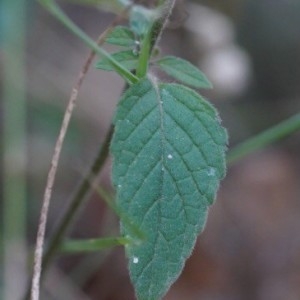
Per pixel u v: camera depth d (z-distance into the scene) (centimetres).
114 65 30
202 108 29
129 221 28
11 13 51
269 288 57
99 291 55
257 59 67
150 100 29
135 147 29
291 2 68
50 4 31
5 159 48
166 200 29
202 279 57
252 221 59
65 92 59
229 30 53
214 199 29
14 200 47
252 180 62
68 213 35
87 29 67
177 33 56
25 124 54
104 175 56
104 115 60
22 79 50
